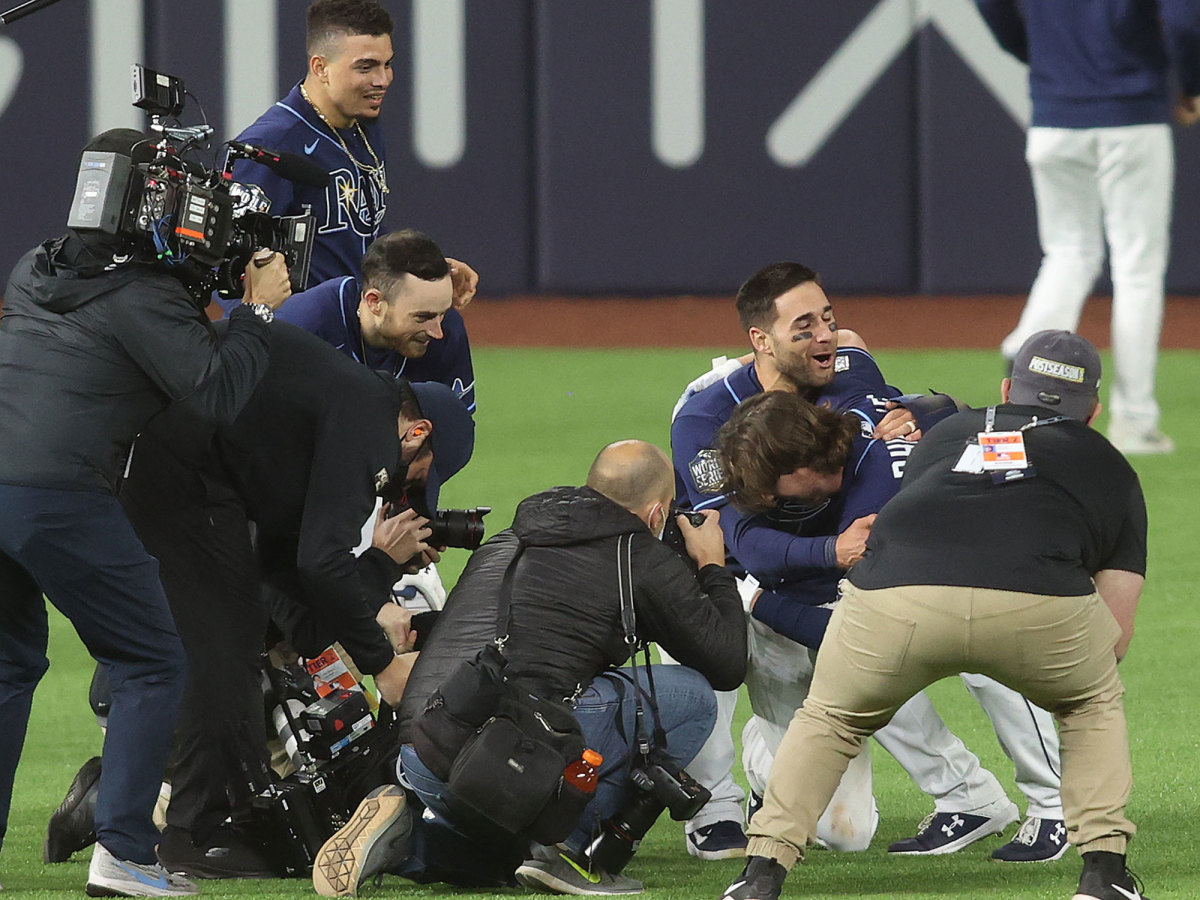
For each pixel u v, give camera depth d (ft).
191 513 50.29
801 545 50.96
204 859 50.60
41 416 44.47
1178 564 92.48
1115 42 118.52
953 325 181.78
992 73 186.19
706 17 185.98
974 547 42.55
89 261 44.83
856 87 187.21
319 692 51.19
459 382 64.13
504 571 49.01
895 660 42.80
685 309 189.67
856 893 47.24
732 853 52.26
